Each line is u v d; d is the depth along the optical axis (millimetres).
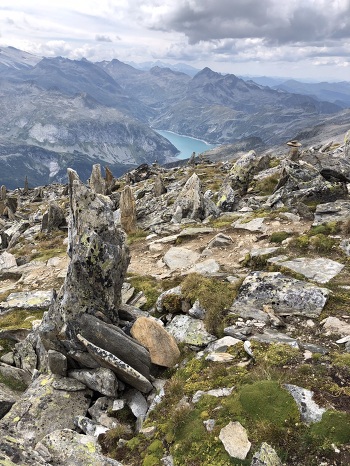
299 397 8930
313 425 8148
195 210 31281
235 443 8281
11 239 42625
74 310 13820
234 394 9727
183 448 8805
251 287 15047
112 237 14836
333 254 17500
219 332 13523
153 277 20594
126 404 12156
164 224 31125
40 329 14125
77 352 13375
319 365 10055
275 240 21156
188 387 10984
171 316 16109
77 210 14461
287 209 25578
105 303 14320
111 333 13133
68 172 14719
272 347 11242
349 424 7918
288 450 7832
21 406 12219
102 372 12633
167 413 10594
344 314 12844
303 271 15992
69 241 14750
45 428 11461
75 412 12195
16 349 16656
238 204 33219
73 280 13992
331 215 22516
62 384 13109
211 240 23203
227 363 11570
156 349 13172
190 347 13562
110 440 10547
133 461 9484
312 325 12617
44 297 21578
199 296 15445
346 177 27328
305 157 35562
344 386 9164
